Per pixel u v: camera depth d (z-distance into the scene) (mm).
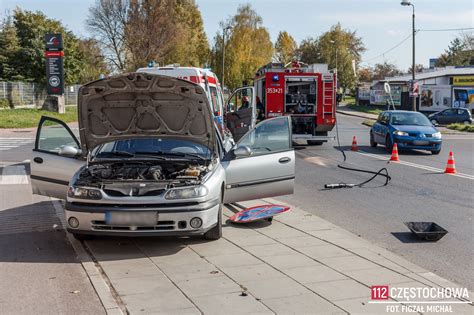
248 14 70188
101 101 7129
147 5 57906
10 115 34406
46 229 7902
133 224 6289
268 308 4848
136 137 7602
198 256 6492
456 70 58125
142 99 7094
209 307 4875
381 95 66125
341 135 28859
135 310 4812
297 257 6441
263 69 20703
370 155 18781
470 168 15641
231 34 66500
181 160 7387
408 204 10227
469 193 11422
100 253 6648
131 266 6125
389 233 8008
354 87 95562
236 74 64250
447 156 18844
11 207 9516
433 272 6184
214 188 6766
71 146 8117
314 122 20281
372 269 5996
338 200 10578
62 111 39750
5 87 41438
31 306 4980
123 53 58781
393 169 15156
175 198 6367
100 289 5363
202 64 67438
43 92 46938
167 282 5562
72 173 7734
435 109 54188
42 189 8008
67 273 5930
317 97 20016
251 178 7969
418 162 16938
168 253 6629
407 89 59625
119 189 6430
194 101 7043
